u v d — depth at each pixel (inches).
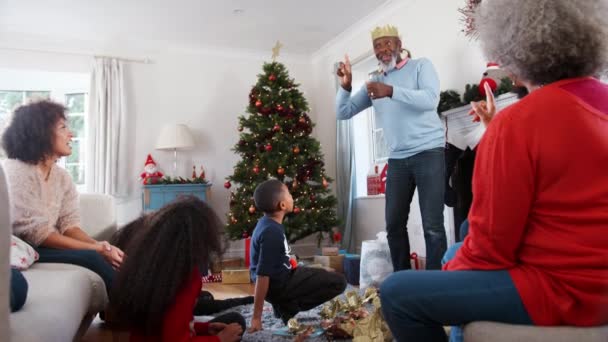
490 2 34.6
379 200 164.6
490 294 31.6
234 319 63.0
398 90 90.1
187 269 45.2
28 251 56.9
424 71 96.3
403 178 98.3
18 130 66.0
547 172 30.0
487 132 33.2
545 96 31.1
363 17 168.1
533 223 31.6
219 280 145.8
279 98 170.7
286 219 159.2
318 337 70.9
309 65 213.0
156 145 183.3
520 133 30.7
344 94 103.7
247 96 202.7
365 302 81.2
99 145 175.5
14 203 63.8
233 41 190.5
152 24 169.5
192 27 173.8
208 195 178.5
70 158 186.1
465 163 102.5
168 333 44.4
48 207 68.4
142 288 44.2
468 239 35.0
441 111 116.3
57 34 174.4
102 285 60.2
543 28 30.9
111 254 68.6
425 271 35.2
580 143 29.3
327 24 173.9
